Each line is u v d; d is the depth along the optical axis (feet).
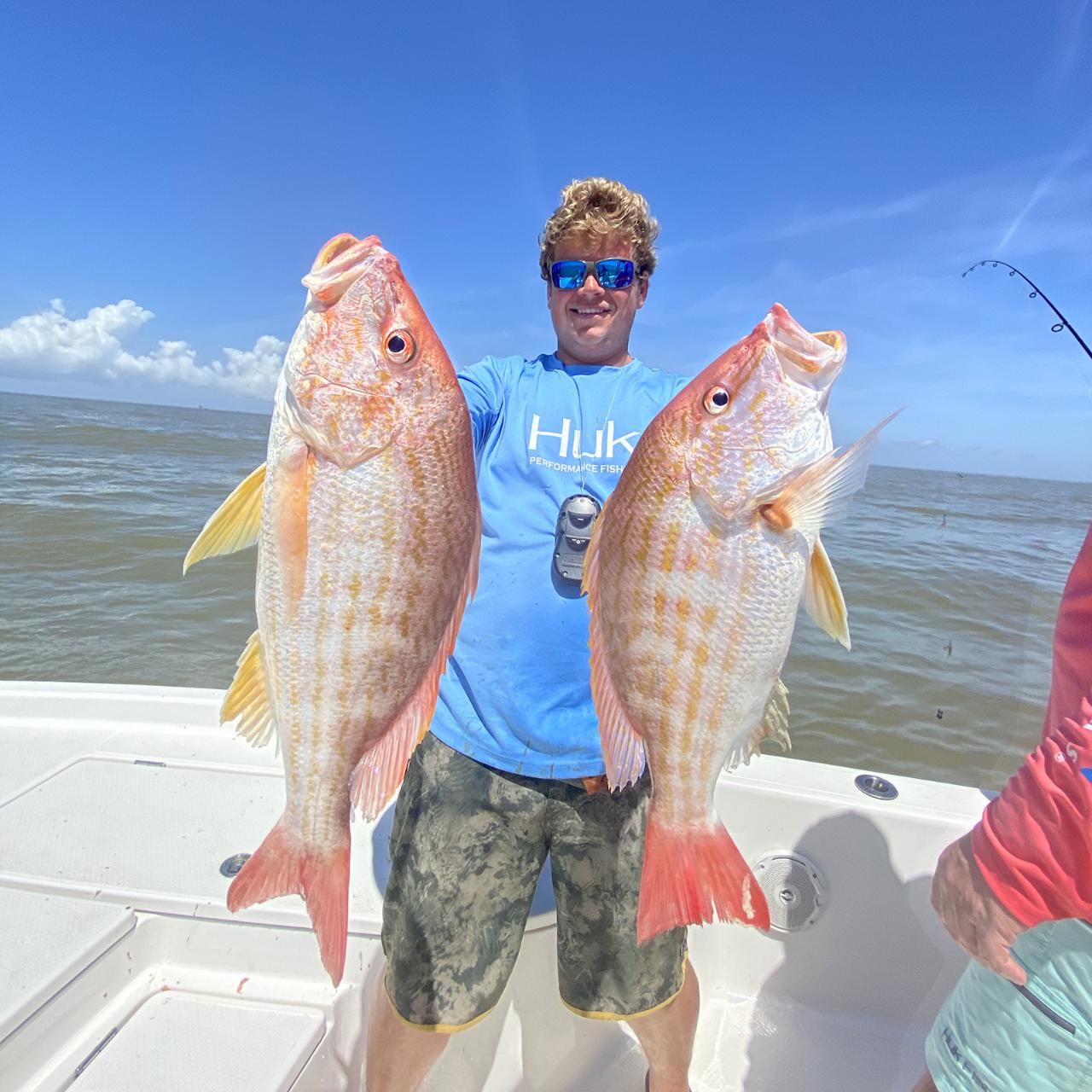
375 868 8.27
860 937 8.64
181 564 34.99
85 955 6.21
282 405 5.14
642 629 5.57
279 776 9.19
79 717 10.18
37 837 7.79
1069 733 4.50
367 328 5.10
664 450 5.47
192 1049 6.26
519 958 7.77
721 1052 8.27
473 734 6.52
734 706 5.58
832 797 8.83
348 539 5.15
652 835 5.69
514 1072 7.68
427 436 5.20
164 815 8.35
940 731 18.72
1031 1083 5.04
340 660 5.23
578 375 7.42
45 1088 5.76
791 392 5.44
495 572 6.73
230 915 7.05
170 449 97.04
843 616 5.56
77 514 43.47
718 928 8.99
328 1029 6.81
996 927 4.82
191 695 10.83
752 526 5.45
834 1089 7.91
